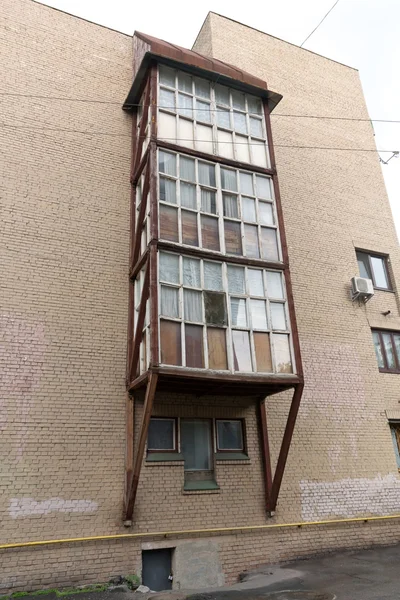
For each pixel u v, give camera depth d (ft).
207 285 28.78
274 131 44.80
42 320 28.43
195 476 29.84
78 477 26.13
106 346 29.68
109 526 25.86
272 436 32.71
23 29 36.27
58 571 23.98
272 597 22.33
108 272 31.63
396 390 40.01
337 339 38.83
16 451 25.20
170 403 30.12
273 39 49.44
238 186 32.78
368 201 47.39
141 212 31.45
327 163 46.65
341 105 51.08
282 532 30.40
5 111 32.68
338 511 32.86
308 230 42.06
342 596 21.53
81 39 38.60
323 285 40.40
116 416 28.35
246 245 31.30
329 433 35.09
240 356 28.02
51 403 26.91
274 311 30.27
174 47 35.45
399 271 45.80
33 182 31.58
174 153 31.48
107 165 34.96
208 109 34.60
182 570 26.45
